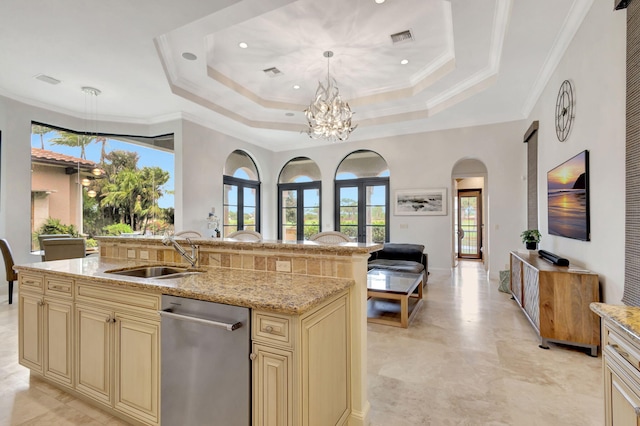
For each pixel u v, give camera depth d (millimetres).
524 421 1782
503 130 5656
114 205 5668
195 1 2574
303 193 7793
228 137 6438
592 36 2656
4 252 3891
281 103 5766
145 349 1641
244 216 7262
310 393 1317
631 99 1990
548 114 3953
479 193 9016
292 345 1244
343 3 3100
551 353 2660
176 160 5336
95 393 1840
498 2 2900
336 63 4375
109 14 2734
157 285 1584
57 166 5180
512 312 3781
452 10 2982
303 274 1853
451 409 1894
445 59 4270
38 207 4969
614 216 2344
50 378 2049
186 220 5375
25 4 2588
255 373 1322
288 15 3299
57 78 4000
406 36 3697
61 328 1993
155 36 3086
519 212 5523
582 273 2643
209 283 1640
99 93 4473
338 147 7246
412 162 6453
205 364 1443
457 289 4965
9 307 3814
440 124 6121
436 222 6258
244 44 3859
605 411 1217
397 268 4637
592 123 2684
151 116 5473
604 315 1202
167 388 1555
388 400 1985
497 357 2588
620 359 1100
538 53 3502
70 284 1963
